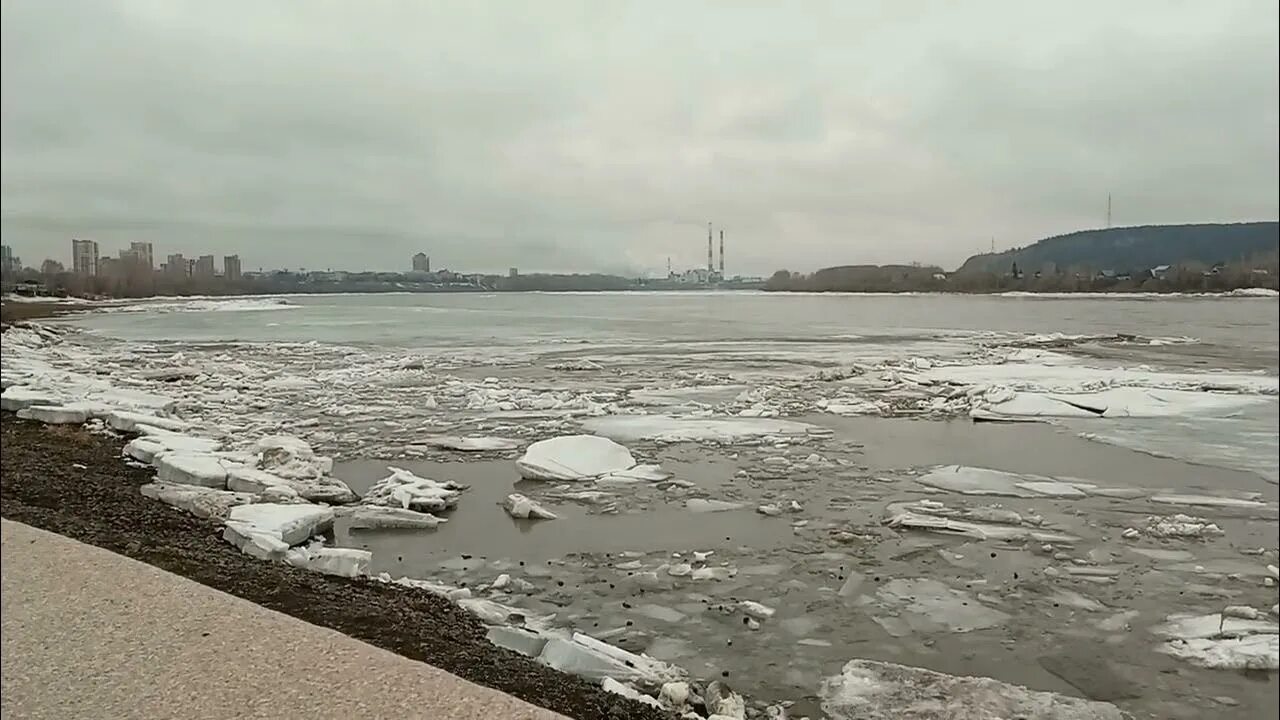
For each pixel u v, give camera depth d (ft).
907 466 44.78
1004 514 35.09
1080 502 37.55
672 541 31.81
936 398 70.13
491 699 14.69
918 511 35.73
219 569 24.85
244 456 41.70
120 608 18.42
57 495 33.40
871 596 26.22
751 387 76.79
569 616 24.52
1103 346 125.29
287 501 35.01
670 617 24.50
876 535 32.50
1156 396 67.97
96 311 270.87
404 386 76.69
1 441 45.09
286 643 16.81
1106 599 25.96
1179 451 49.03
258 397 69.15
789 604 25.59
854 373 86.89
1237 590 26.76
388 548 30.86
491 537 32.30
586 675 19.45
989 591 26.68
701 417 60.03
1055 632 23.52
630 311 292.61
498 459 46.29
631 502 37.40
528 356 108.68
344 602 22.98
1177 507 36.68
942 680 20.22
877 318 226.99
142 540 27.55
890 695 19.53
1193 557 29.99
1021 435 54.34
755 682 20.35
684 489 39.58
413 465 44.86
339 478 41.78
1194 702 19.51
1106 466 44.98
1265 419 59.52
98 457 42.11
